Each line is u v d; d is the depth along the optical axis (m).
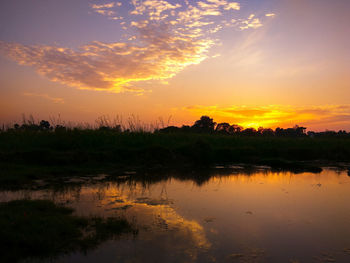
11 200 5.46
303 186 8.29
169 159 12.26
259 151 15.01
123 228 4.54
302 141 18.53
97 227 4.48
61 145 11.72
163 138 14.74
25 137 12.03
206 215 5.40
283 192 7.48
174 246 4.00
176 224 4.86
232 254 3.82
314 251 3.97
